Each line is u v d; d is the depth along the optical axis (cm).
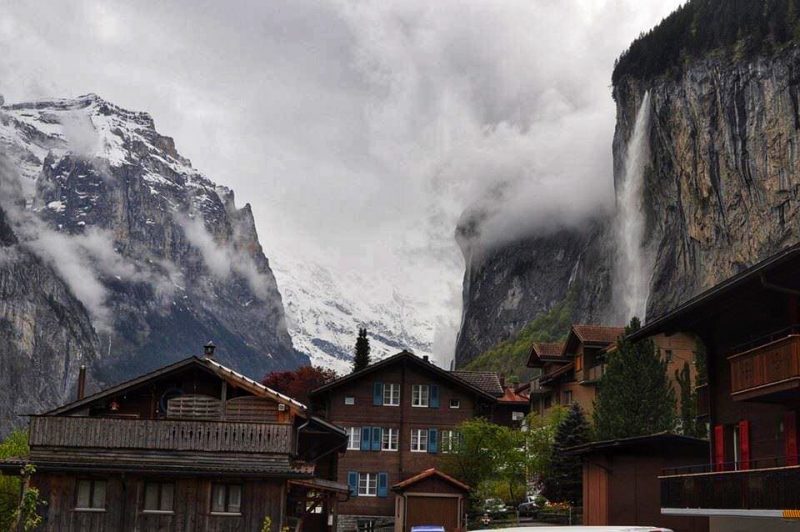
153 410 4434
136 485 4209
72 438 4269
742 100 15112
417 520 5816
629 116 18512
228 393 4444
